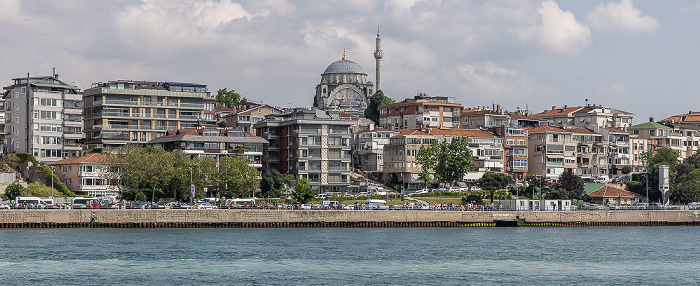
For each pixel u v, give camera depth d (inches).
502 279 4884.4
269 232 7185.0
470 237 7017.7
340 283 4702.3
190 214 7480.3
